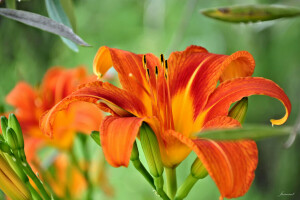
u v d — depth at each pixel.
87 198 0.50
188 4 0.51
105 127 0.34
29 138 0.53
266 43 0.69
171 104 0.40
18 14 0.37
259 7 0.37
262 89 0.37
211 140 0.34
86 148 0.51
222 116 0.36
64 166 0.54
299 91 0.67
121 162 0.33
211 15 0.38
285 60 0.69
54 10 0.41
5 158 0.40
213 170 0.33
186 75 0.40
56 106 0.36
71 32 0.36
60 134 0.51
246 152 0.34
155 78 0.40
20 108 0.54
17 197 0.39
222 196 0.32
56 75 0.55
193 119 0.39
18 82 0.55
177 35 0.51
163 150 0.38
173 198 0.39
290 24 0.63
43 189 0.40
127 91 0.39
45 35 0.62
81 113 0.51
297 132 0.32
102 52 0.40
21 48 0.61
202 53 0.41
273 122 0.37
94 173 0.53
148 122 0.37
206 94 0.39
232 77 0.40
